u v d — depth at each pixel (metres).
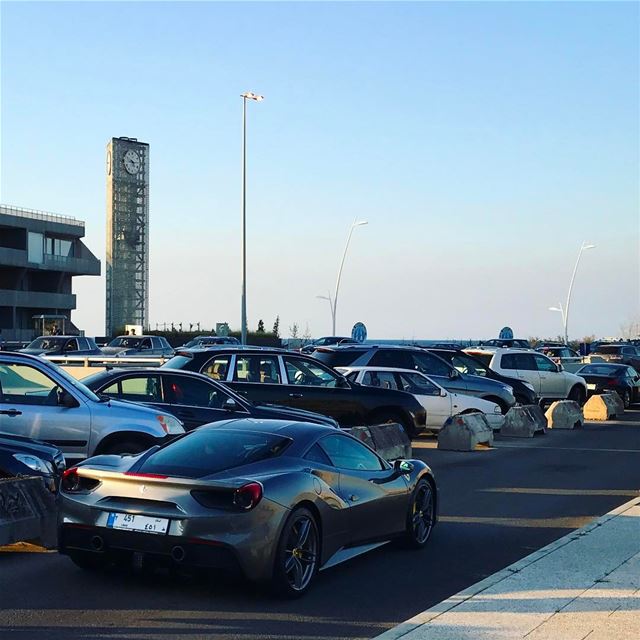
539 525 10.86
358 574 8.38
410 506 9.23
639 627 6.48
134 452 11.49
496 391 22.34
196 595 7.48
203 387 13.62
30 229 76.56
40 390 12.12
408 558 9.08
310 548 7.62
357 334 38.91
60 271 80.00
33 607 7.06
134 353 42.16
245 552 7.00
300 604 7.32
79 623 6.68
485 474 15.16
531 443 20.17
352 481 8.30
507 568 8.24
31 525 8.55
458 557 9.14
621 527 10.12
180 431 11.90
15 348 44.34
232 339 48.34
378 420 17.47
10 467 8.98
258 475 7.34
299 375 16.95
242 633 6.54
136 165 85.25
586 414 27.11
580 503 12.43
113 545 7.27
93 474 7.47
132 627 6.61
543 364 27.78
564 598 7.23
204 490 7.09
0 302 73.56
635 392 31.34
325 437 8.38
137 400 13.42
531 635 6.29
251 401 15.01
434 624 6.54
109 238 84.31
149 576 8.03
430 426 19.86
